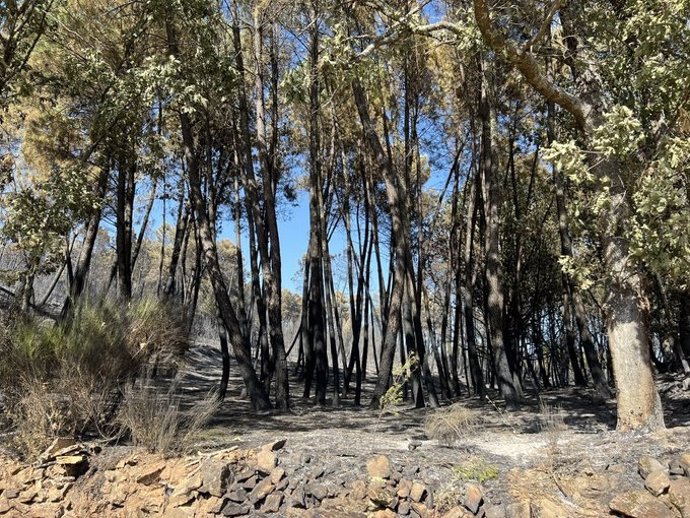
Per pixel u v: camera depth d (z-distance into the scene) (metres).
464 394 15.79
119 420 6.08
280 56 13.21
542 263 17.56
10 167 11.10
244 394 12.58
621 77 6.46
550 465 4.90
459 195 16.44
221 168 14.91
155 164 9.37
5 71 7.36
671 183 4.87
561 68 9.69
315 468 5.04
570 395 12.55
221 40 11.52
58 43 8.34
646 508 4.27
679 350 14.76
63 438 5.78
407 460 5.10
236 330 9.88
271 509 4.77
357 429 7.55
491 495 4.62
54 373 6.07
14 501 5.33
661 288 13.43
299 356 19.52
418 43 8.84
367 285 18.12
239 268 13.14
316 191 12.62
